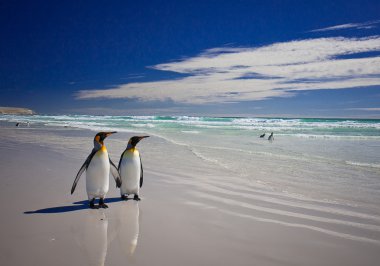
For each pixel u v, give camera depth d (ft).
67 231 14.19
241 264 11.34
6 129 96.27
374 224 15.99
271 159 38.42
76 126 121.70
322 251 12.66
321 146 57.67
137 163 19.95
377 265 11.57
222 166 32.83
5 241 12.92
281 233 14.51
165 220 16.03
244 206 18.79
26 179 24.64
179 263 11.27
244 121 232.73
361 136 85.05
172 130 102.27
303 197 21.11
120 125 138.41
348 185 25.03
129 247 12.57
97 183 18.02
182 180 25.89
